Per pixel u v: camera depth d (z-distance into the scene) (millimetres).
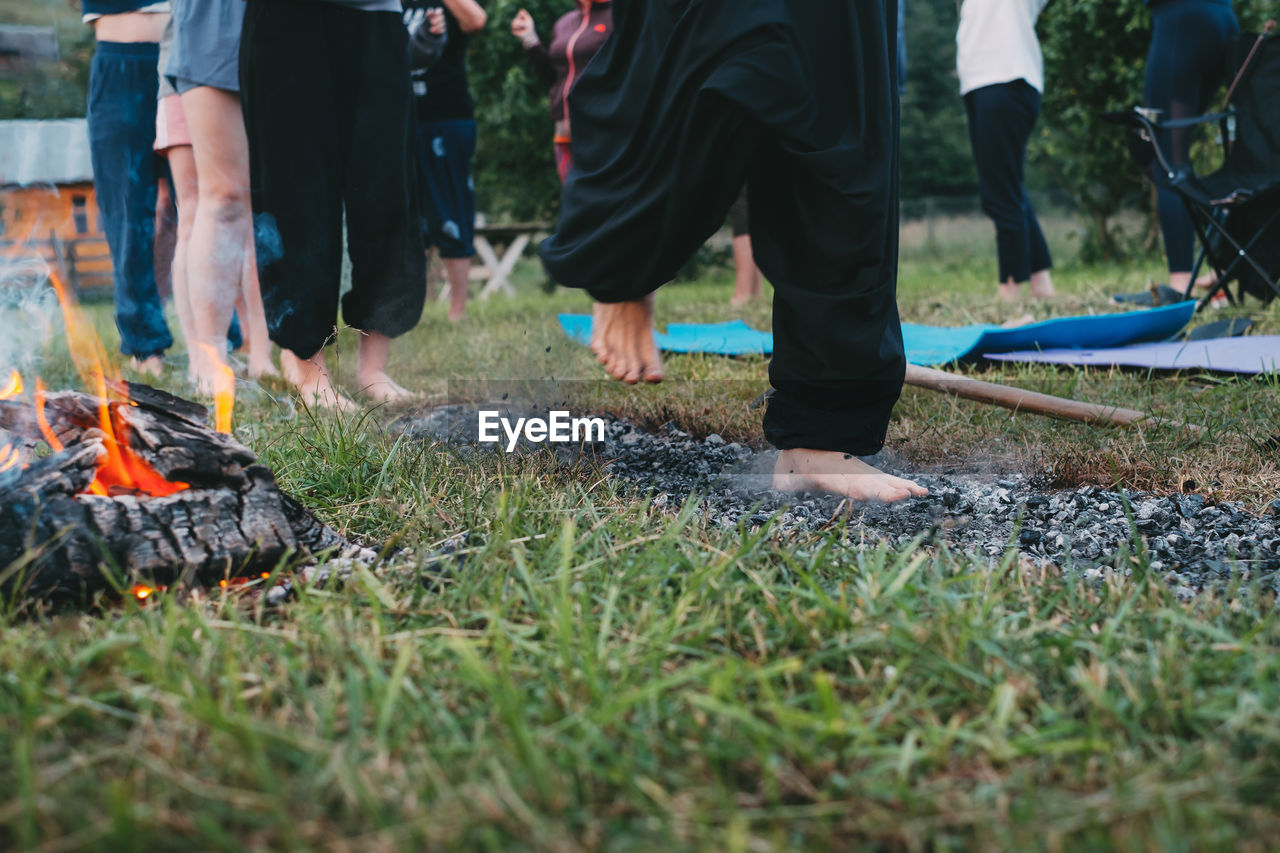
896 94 2826
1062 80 10930
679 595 2250
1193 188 4961
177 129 4238
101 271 6082
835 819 1473
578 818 1437
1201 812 1420
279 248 3682
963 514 2824
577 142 2934
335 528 2701
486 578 2271
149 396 2613
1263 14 9891
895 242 2844
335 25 3645
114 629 2012
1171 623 2018
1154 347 4328
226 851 1336
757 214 2848
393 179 3760
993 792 1504
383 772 1513
